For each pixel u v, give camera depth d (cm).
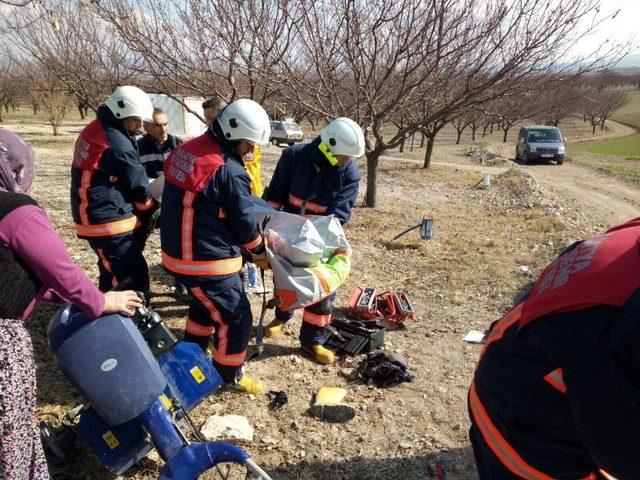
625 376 124
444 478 292
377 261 712
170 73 790
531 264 731
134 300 232
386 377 386
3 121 3941
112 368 213
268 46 745
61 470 273
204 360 255
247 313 336
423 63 745
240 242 326
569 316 138
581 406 132
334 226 380
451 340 472
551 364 148
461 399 371
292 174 409
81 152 393
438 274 666
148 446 247
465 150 3297
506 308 557
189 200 305
